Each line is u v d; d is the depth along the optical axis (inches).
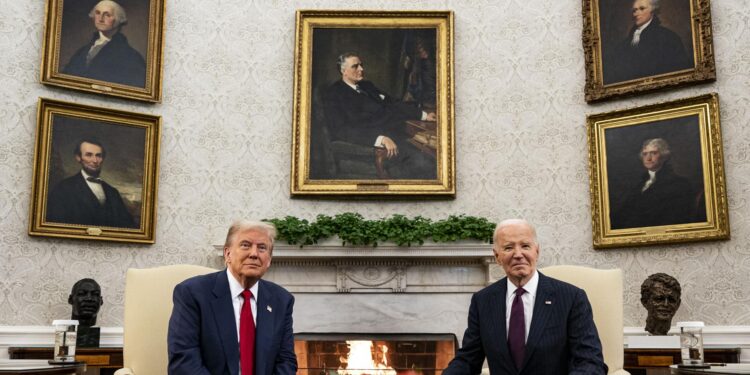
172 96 255.1
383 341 239.1
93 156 237.3
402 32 269.7
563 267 163.2
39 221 224.8
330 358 240.8
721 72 226.4
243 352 130.1
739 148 219.8
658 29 237.9
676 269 225.5
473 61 266.7
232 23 266.1
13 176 226.1
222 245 236.1
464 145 261.7
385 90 266.4
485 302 142.5
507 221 140.0
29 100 232.5
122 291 237.0
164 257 244.1
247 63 264.8
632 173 235.0
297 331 240.1
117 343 228.5
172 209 247.8
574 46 254.8
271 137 261.7
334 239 239.6
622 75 242.1
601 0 249.6
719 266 218.1
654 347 198.2
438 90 263.3
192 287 133.2
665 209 227.5
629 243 231.0
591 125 244.4
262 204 256.5
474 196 257.1
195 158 253.1
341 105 264.5
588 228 241.9
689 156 225.8
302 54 265.6
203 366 127.3
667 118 231.6
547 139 252.4
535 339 132.9
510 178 254.4
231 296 133.6
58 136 232.7
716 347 209.6
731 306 214.4
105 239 233.9
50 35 236.2
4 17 232.5
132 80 247.4
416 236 235.1
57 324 138.3
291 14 272.4
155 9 254.5
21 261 223.1
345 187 257.8
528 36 261.7
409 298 241.6
